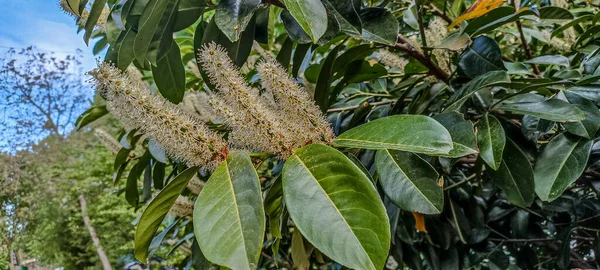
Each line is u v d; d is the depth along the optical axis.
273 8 0.76
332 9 0.42
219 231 0.28
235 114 0.36
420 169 0.38
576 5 0.84
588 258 1.01
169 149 0.37
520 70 0.54
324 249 0.27
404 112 0.69
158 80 0.52
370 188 0.29
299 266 0.56
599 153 0.49
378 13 0.47
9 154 3.73
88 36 0.41
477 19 0.55
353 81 0.64
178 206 0.56
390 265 1.13
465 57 0.55
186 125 0.36
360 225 0.28
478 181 0.70
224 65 0.37
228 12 0.38
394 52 0.67
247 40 0.49
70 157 4.72
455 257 0.80
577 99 0.48
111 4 0.58
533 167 0.48
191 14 0.46
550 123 0.50
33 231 4.44
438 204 0.36
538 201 0.73
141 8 0.42
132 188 0.76
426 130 0.33
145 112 0.35
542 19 0.72
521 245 0.87
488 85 0.47
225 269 0.34
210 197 0.30
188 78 0.86
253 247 0.27
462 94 0.50
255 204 0.29
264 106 0.38
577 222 0.76
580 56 0.68
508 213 0.84
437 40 0.58
